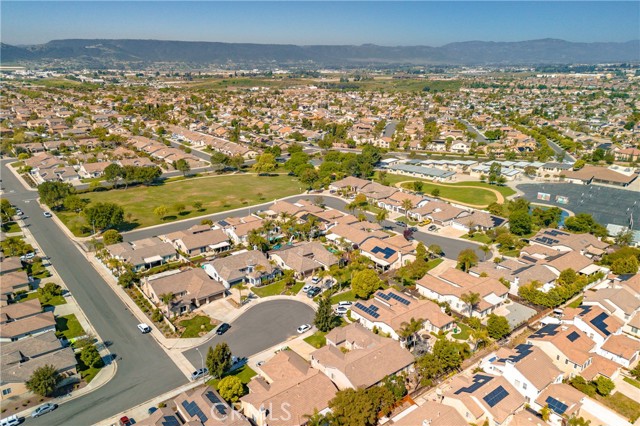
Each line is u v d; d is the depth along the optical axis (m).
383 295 105.88
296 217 161.62
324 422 69.44
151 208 177.88
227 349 81.69
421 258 121.25
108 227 155.50
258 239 136.00
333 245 142.88
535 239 142.00
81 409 74.12
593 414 73.12
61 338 92.50
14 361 80.50
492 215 168.12
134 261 124.62
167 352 89.62
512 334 96.38
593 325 90.69
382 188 195.50
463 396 71.81
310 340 93.75
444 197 196.50
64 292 112.38
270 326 99.06
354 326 93.25
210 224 154.25
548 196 192.75
